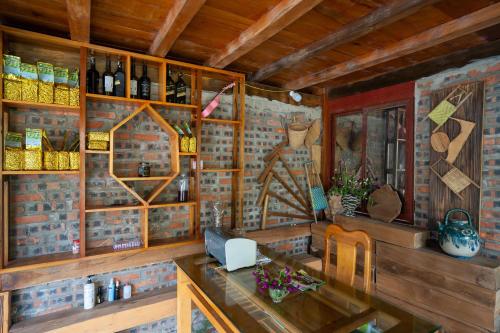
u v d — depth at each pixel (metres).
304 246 3.57
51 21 1.99
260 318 1.36
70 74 2.17
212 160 2.90
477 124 2.31
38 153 1.95
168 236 2.66
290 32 2.14
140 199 2.31
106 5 1.77
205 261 2.11
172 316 2.53
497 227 2.21
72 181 2.26
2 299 1.87
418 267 2.43
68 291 2.21
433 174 2.60
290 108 3.50
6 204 1.94
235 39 2.24
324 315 1.39
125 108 2.44
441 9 1.80
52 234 2.19
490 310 1.97
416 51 2.32
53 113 2.17
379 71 3.05
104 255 2.19
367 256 1.72
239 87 3.01
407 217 2.85
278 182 3.41
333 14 1.87
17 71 1.89
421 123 2.75
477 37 2.21
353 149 3.57
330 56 2.59
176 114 2.69
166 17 1.92
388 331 1.28
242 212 2.86
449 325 2.20
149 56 2.32
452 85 2.49
